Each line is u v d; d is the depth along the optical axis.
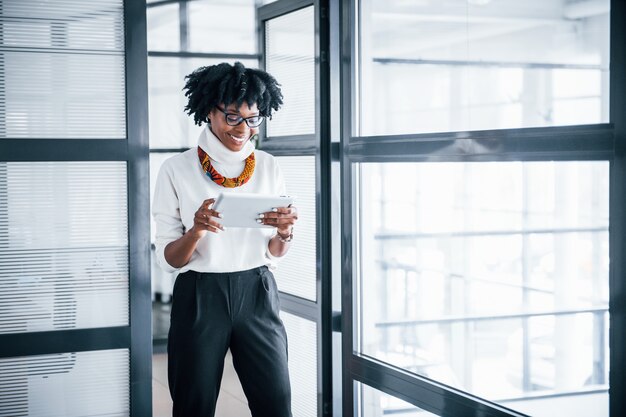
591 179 3.41
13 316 2.60
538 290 4.26
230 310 2.25
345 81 2.93
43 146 2.59
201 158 2.29
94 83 2.66
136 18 2.68
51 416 2.65
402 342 4.47
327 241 3.01
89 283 2.67
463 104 3.92
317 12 2.97
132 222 2.69
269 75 2.32
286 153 3.25
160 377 4.73
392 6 3.24
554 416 2.30
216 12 5.73
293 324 3.30
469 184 4.49
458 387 2.47
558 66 3.09
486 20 3.41
